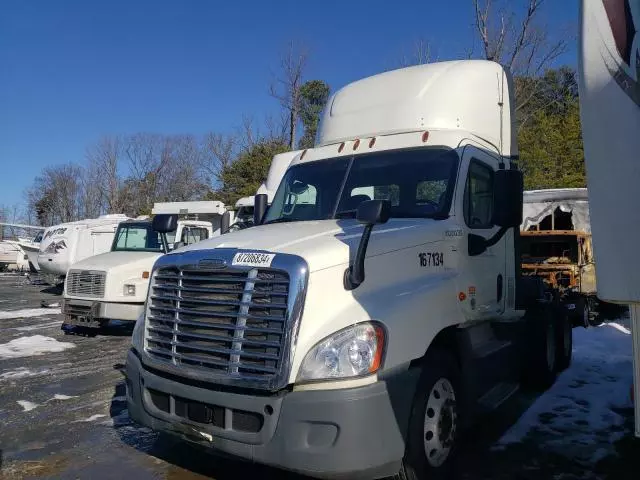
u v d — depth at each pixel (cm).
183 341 372
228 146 4325
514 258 568
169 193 5341
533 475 429
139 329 421
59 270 1838
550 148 2672
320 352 328
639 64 286
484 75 560
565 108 2798
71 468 442
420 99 533
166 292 392
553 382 707
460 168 471
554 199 1361
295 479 418
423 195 471
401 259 393
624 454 470
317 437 317
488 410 470
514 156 581
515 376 575
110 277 973
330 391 319
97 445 491
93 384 697
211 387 350
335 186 509
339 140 568
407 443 356
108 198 5431
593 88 304
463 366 432
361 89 587
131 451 477
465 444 492
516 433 520
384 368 335
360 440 316
